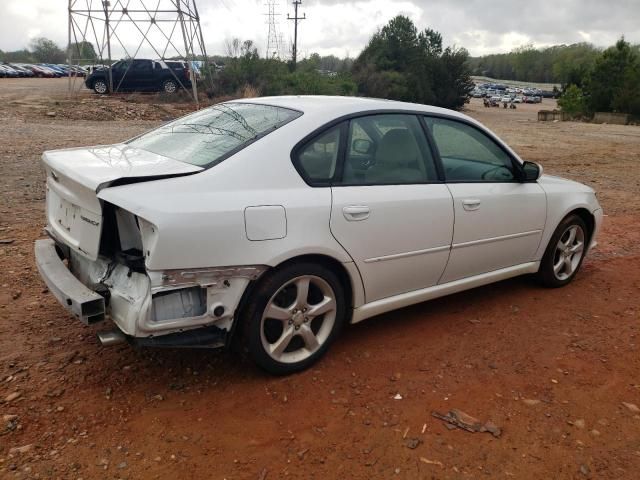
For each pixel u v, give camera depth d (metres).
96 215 2.96
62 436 2.81
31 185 8.12
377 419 3.09
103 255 3.09
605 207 9.09
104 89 27.95
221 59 37.06
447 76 54.06
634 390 3.51
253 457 2.75
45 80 47.75
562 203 4.89
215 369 3.50
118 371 3.40
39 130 14.99
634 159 16.19
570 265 5.20
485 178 4.37
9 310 4.10
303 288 3.36
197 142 3.50
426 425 3.06
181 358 3.59
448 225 3.99
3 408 2.98
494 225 4.33
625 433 3.09
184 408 3.09
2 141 12.25
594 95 47.88
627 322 4.50
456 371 3.63
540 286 5.18
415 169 3.91
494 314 4.54
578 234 5.23
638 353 3.99
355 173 3.58
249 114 3.75
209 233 2.89
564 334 4.23
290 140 3.32
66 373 3.35
